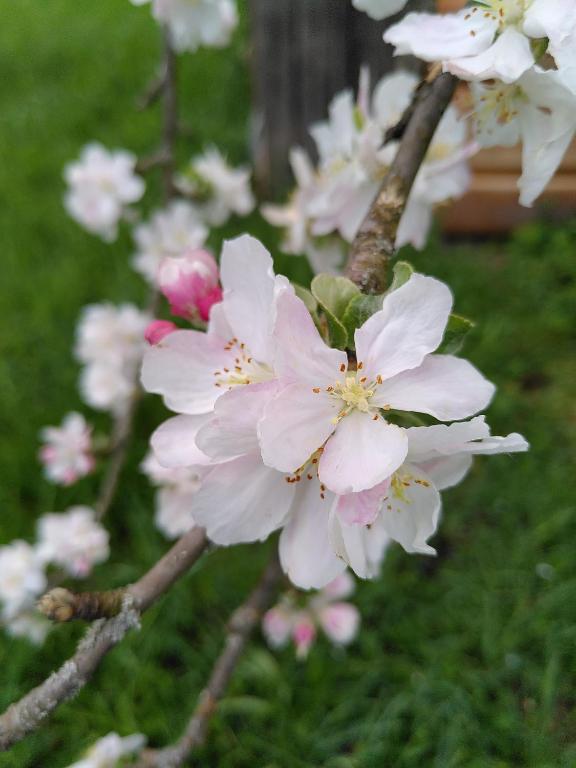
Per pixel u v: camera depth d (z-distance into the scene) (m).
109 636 0.13
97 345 0.36
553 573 0.31
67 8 0.81
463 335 0.13
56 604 0.12
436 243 0.44
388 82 0.21
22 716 0.13
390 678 0.29
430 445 0.12
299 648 0.27
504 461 0.35
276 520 0.13
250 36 0.48
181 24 0.27
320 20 0.42
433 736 0.28
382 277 0.14
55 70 0.67
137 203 0.50
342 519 0.11
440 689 0.28
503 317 0.41
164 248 0.35
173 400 0.13
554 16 0.13
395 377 0.12
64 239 0.49
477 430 0.11
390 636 0.31
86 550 0.30
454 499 0.34
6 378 0.40
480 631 0.30
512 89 0.14
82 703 0.29
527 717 0.28
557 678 0.28
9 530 0.34
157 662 0.31
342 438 0.12
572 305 0.41
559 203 0.43
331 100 0.44
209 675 0.30
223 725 0.28
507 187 0.44
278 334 0.12
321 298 0.13
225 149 0.53
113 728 0.28
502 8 0.13
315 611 0.28
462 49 0.14
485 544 0.33
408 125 0.16
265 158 0.48
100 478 0.35
